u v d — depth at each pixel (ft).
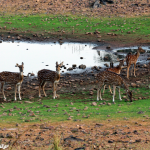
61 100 107.45
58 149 52.31
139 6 293.84
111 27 250.37
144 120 74.74
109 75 101.24
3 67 159.33
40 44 219.20
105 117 79.66
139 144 55.62
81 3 317.63
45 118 80.64
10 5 328.08
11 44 219.61
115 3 306.14
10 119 80.69
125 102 99.04
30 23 270.26
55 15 290.35
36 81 138.00
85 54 187.83
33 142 58.75
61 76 143.23
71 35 239.09
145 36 223.92
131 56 135.95
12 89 127.13
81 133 64.59
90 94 114.73
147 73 143.23
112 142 57.16
